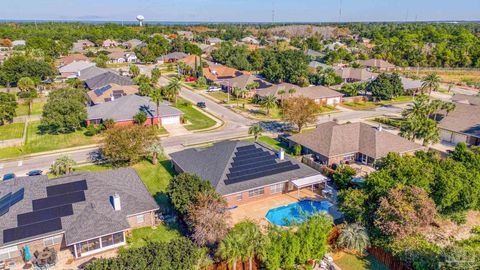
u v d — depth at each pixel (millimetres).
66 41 197875
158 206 41656
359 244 35375
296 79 120938
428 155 50688
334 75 122812
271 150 54438
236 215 44844
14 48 179250
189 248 32219
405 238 35156
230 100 102812
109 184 42875
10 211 36438
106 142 56000
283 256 33344
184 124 80312
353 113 92875
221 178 46969
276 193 50062
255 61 154750
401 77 121188
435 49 170375
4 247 33562
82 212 37688
